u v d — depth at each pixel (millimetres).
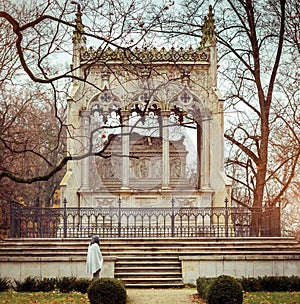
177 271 28078
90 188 34781
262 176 39531
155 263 28203
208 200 35000
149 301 22453
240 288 20938
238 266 28031
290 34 38125
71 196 34406
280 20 39156
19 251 28766
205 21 35969
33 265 27766
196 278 27734
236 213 32219
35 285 25938
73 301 22297
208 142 35250
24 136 44031
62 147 54781
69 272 27766
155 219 34625
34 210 31531
